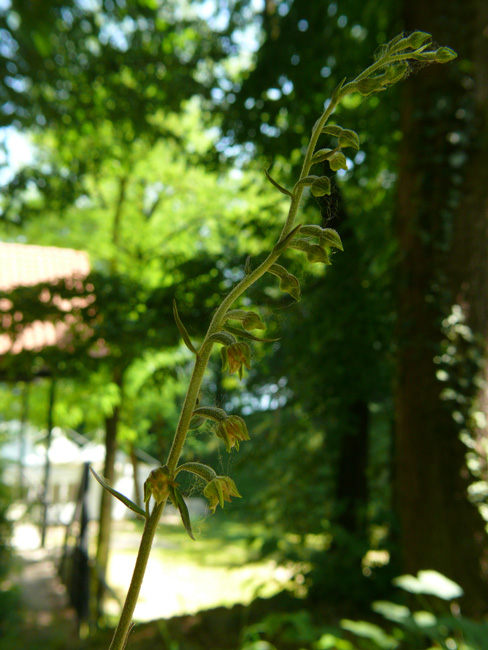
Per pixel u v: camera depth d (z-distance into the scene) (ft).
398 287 16.67
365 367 21.44
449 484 14.94
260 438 22.86
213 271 18.44
